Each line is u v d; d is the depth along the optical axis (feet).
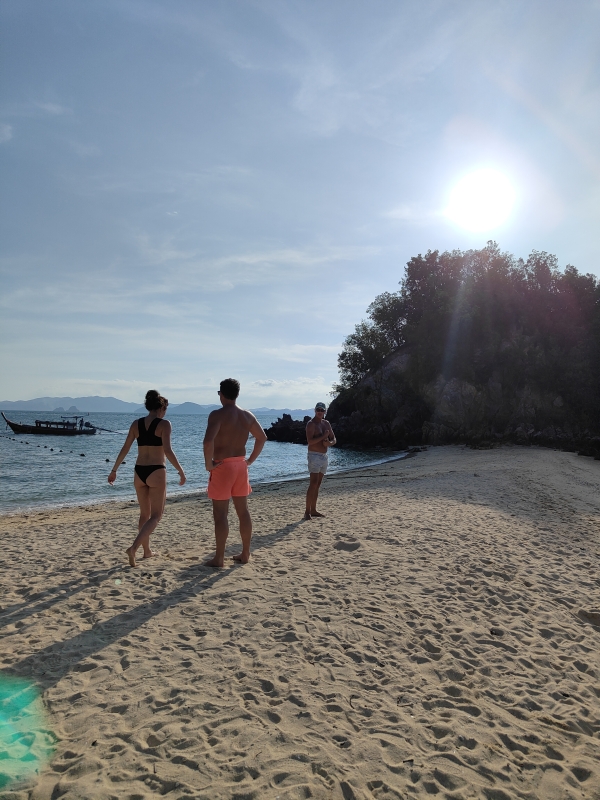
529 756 9.53
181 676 11.78
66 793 7.91
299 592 17.61
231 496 20.71
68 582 18.79
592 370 165.78
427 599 17.43
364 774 8.73
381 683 11.89
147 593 17.38
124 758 8.87
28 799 7.82
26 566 21.45
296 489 56.80
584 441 142.20
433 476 62.75
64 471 83.61
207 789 8.16
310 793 8.20
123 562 21.66
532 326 181.06
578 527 31.60
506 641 14.53
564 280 185.06
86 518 39.81
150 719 10.05
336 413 206.39
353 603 16.72
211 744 9.34
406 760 9.15
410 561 21.81
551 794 8.55
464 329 178.19
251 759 8.95
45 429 204.33
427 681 12.12
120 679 11.60
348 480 65.26
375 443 181.88
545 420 163.94
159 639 13.75
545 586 19.48
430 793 8.38
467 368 172.45
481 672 12.71
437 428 169.68
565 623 16.15
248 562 21.35
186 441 185.98
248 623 14.90
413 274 236.22
